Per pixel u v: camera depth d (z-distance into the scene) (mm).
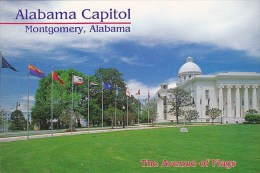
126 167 22078
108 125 96375
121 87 99125
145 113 125250
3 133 60438
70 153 28625
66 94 85438
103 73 98188
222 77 126312
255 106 126500
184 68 160250
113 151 29719
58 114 82125
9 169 21953
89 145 34531
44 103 84812
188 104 114125
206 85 131125
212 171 20750
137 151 29594
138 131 57969
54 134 52781
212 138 41938
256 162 23641
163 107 159875
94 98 94688
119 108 97188
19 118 88188
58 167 22344
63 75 85875
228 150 29953
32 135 50812
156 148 31641
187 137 43750
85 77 91688
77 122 88562
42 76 44719
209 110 110938
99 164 23219
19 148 32438
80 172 20672
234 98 129625
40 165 23156
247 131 54844
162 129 64000
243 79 127000
